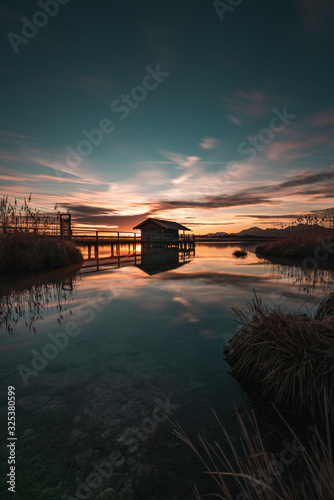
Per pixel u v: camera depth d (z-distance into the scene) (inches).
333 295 122.6
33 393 87.0
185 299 218.4
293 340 93.5
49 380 95.1
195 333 142.3
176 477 55.6
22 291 247.3
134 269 436.8
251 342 105.9
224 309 188.4
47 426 70.8
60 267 427.8
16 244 382.3
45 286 271.6
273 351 96.9
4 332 142.6
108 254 828.6
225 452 62.3
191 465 58.7
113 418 74.3
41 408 78.7
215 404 81.8
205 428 70.6
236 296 229.8
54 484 53.7
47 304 201.3
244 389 91.4
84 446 63.9
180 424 72.1
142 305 199.3
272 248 866.8
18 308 190.2
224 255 828.6
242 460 59.8
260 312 113.4
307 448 63.6
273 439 67.0
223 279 327.3
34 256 388.2
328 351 85.7
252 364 99.0
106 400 83.0
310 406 78.9
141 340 132.7
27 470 57.0
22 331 144.4
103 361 110.3
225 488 44.6
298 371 83.7
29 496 50.9
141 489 52.7
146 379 96.2
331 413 76.2
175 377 98.0
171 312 181.0
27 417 74.5
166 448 63.4
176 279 326.6
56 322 159.9
